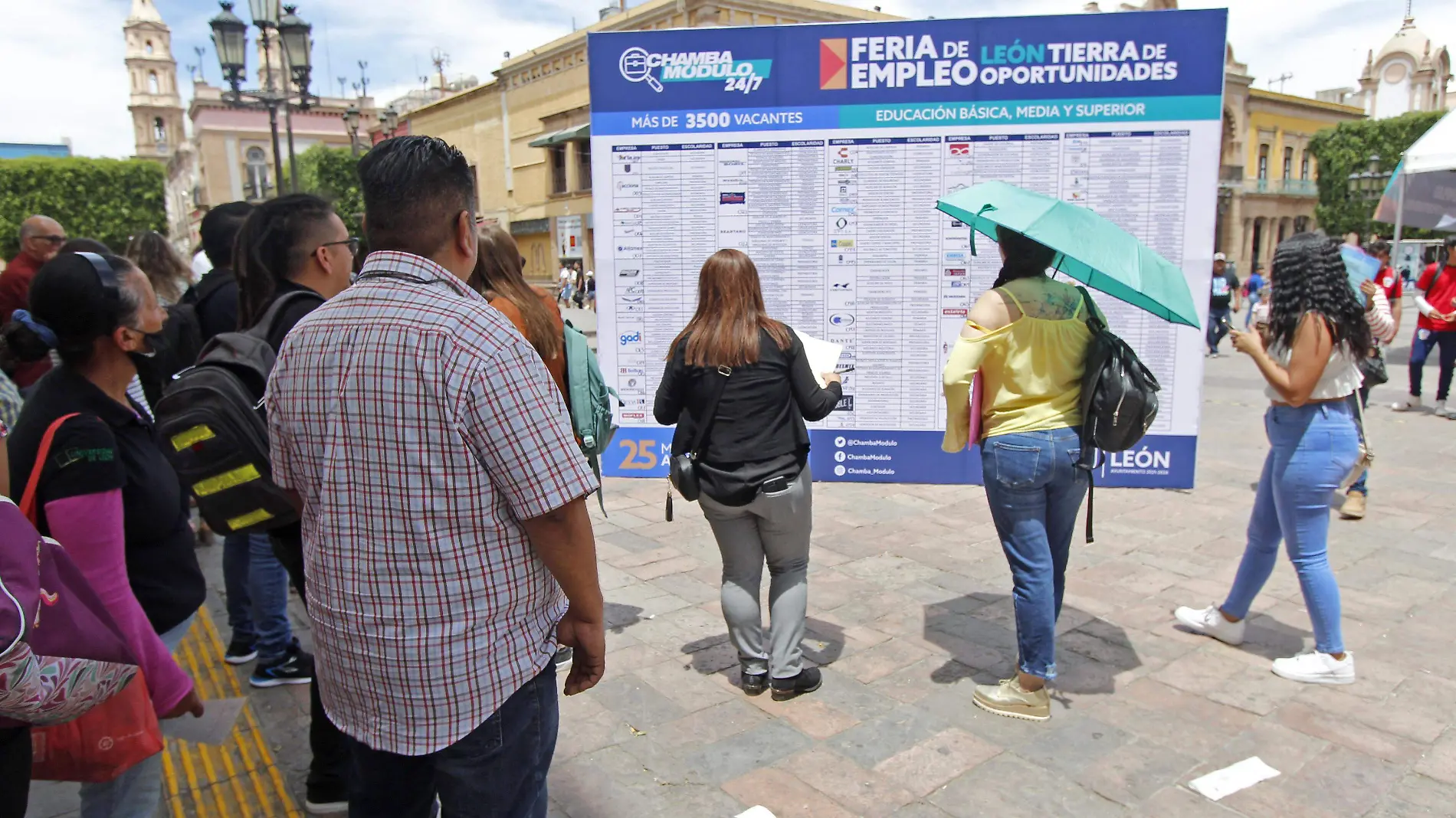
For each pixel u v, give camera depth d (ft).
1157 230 18.74
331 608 5.16
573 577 5.26
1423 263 88.02
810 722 10.51
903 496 19.84
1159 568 15.25
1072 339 9.92
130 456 7.16
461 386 4.78
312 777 9.02
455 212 5.33
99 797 6.89
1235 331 11.18
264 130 209.77
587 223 106.93
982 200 10.08
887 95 18.94
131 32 307.78
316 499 5.22
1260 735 10.02
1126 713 10.55
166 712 7.18
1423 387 34.14
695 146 19.60
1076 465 9.95
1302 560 11.07
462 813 5.30
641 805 8.95
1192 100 18.17
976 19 18.38
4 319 15.88
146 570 7.42
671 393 10.68
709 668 11.98
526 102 117.19
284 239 8.59
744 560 10.99
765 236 19.81
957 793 9.05
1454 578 14.64
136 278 7.17
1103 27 18.12
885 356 20.07
